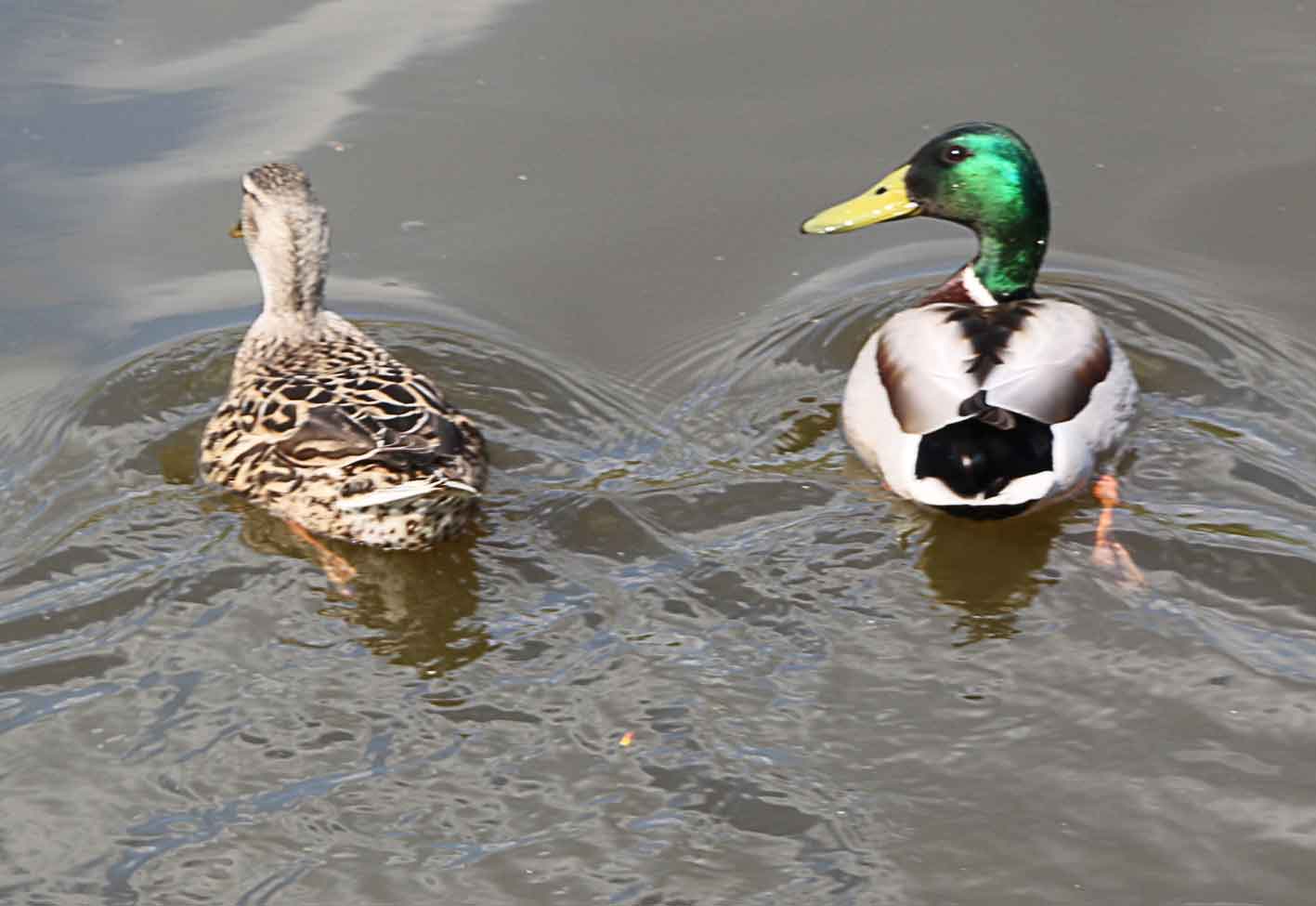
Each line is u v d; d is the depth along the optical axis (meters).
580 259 13.30
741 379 12.23
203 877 8.15
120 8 16.08
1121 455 11.27
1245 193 13.91
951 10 16.03
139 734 8.98
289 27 15.86
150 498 10.89
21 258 13.16
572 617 9.85
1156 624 9.70
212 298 12.90
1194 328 12.52
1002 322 11.50
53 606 9.89
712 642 9.65
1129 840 8.32
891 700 9.20
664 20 15.93
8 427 11.48
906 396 11.14
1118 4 16.12
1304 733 8.89
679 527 10.68
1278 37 15.60
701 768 8.75
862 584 10.14
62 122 14.54
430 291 12.96
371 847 8.30
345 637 9.70
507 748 8.89
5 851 8.29
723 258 13.34
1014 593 10.02
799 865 8.21
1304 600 9.84
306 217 11.67
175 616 9.84
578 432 11.65
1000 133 12.44
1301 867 8.13
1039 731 8.98
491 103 14.85
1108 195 13.95
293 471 10.51
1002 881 8.12
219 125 14.54
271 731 9.01
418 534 10.35
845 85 15.05
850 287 13.21
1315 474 10.99
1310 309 12.73
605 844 8.32
